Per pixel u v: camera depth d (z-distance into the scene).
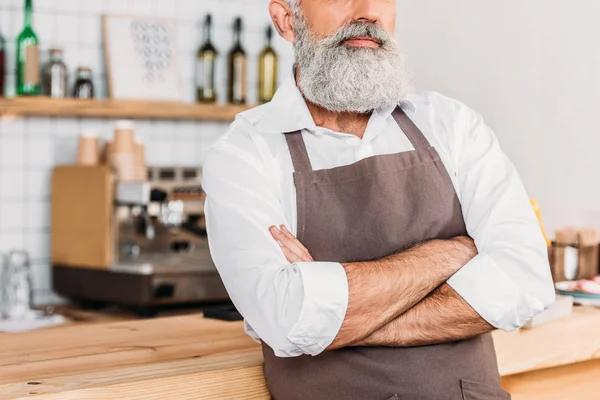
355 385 1.42
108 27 3.59
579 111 3.33
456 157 1.60
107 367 1.54
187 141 3.89
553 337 1.90
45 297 3.51
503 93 3.65
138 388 1.42
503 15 3.62
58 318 3.15
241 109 3.78
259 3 4.03
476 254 1.48
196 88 3.85
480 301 1.40
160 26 3.71
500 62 3.65
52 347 1.72
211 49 3.79
